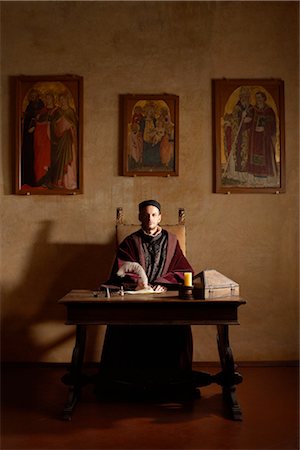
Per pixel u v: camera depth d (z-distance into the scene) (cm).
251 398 436
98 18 564
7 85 561
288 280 556
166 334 461
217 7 562
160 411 402
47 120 555
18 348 549
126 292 427
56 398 436
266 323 553
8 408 410
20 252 554
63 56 562
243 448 332
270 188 554
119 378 415
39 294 552
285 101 562
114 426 371
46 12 562
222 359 434
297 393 450
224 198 557
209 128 559
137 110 556
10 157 558
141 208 496
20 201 556
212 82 561
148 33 564
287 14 565
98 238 555
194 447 333
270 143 557
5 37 562
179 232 520
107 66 561
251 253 556
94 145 557
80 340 411
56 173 553
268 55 564
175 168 552
